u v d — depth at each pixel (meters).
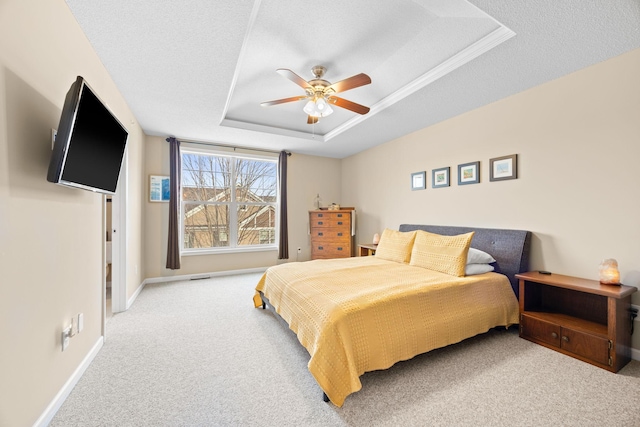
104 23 1.76
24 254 1.23
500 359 2.00
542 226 2.55
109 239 3.95
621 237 2.08
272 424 1.38
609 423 1.37
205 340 2.30
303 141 4.51
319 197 5.52
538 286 2.50
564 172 2.39
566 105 2.38
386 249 3.34
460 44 2.16
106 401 1.54
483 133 3.06
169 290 3.76
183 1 1.58
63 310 1.57
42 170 1.38
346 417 1.42
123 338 2.32
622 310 1.88
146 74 2.39
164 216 4.24
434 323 1.96
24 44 1.24
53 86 1.49
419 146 3.90
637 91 2.00
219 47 2.02
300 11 1.95
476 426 1.35
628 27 1.76
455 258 2.53
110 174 1.96
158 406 1.50
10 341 1.13
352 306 1.74
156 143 4.18
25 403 1.22
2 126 1.10
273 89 3.13
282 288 2.36
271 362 1.96
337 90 2.48
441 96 2.83
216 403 1.53
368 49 2.37
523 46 1.98
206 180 4.70
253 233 5.07
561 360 1.98
